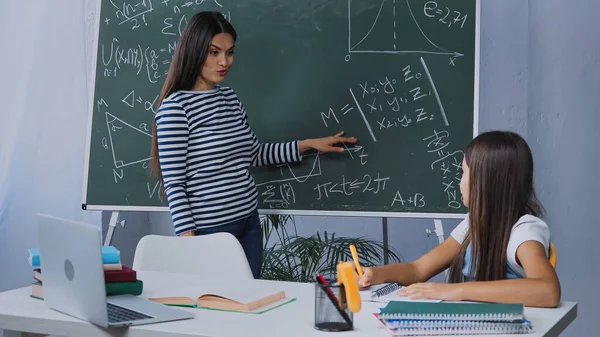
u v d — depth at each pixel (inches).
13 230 147.2
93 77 127.3
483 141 73.1
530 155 73.0
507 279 68.7
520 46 132.0
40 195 147.3
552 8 129.5
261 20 120.3
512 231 71.5
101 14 128.0
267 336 56.9
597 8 127.3
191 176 106.3
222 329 59.0
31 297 71.8
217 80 106.0
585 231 129.9
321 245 129.4
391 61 115.0
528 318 62.2
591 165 129.0
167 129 103.4
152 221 159.9
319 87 117.8
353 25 116.6
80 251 59.6
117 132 125.3
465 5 112.7
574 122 129.4
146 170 123.4
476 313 57.2
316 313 59.3
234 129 108.7
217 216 106.4
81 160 146.8
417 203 113.9
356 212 116.0
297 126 118.6
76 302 62.1
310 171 117.7
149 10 125.5
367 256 134.0
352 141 115.6
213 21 104.9
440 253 82.0
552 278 65.9
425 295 67.5
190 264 92.5
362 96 116.0
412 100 114.2
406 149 114.3
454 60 112.7
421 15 114.0
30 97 146.7
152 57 124.6
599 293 129.8
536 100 131.4
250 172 120.3
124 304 65.9
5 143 146.6
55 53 146.7
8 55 145.8
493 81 133.8
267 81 119.9
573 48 128.8
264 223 137.0
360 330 58.7
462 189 75.4
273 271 131.3
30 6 145.7
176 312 63.2
